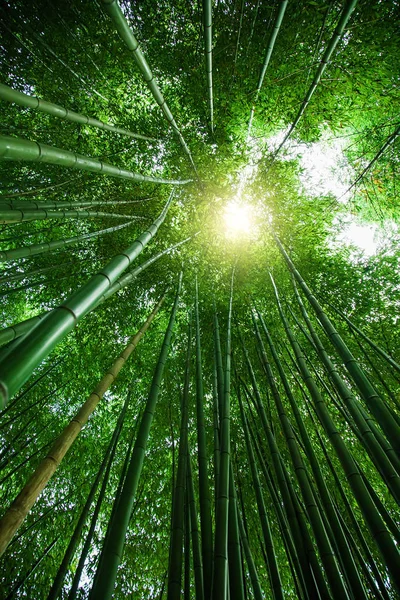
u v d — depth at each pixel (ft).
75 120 8.47
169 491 14.47
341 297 16.21
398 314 15.21
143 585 12.85
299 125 16.39
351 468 6.14
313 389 8.14
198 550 6.95
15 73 14.08
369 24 12.46
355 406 6.92
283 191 16.48
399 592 4.48
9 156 4.95
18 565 11.37
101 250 17.93
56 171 15.70
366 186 20.68
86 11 13.64
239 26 14.08
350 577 5.92
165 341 10.79
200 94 15.98
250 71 14.98
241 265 17.52
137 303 18.53
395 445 5.19
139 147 16.98
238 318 16.87
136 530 13.69
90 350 17.85
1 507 12.45
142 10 14.30
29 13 13.20
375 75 13.44
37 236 17.79
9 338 8.05
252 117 16.76
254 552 12.71
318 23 13.00
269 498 13.20
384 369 14.24
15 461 13.48
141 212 18.07
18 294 17.44
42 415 15.05
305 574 6.29
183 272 18.56
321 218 17.34
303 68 14.08
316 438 14.60
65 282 17.16
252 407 15.11
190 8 14.43
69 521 13.38
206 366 16.39
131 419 16.57
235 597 5.14
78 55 14.71
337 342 7.48
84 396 16.72
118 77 15.99
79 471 14.75
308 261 17.07
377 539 5.06
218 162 16.92
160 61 15.66
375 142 18.47
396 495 5.24
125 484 5.91
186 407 9.00
